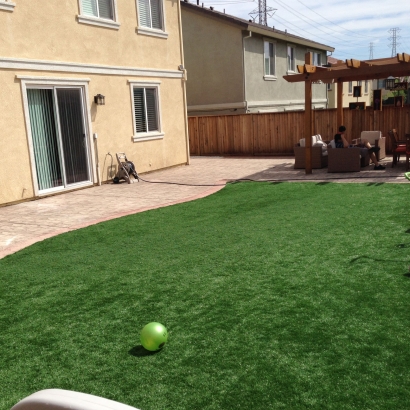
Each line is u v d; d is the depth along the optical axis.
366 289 4.85
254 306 4.63
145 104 15.41
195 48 23.86
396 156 14.36
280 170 15.38
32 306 5.06
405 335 3.85
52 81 11.75
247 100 23.17
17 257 6.95
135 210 9.89
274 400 3.13
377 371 3.37
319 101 31.22
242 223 8.16
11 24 10.69
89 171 13.28
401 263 5.55
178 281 5.50
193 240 7.26
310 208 8.99
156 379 3.47
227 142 22.31
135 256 6.64
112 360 3.79
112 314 4.70
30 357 3.95
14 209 10.54
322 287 4.98
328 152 13.84
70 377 3.59
